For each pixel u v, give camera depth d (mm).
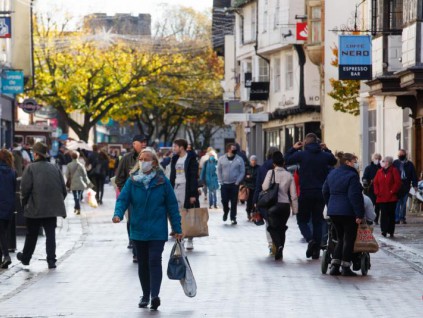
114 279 22188
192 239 30984
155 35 108062
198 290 20266
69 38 97188
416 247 29359
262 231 35250
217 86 109125
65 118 100438
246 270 23656
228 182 39062
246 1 81812
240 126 100688
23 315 17141
